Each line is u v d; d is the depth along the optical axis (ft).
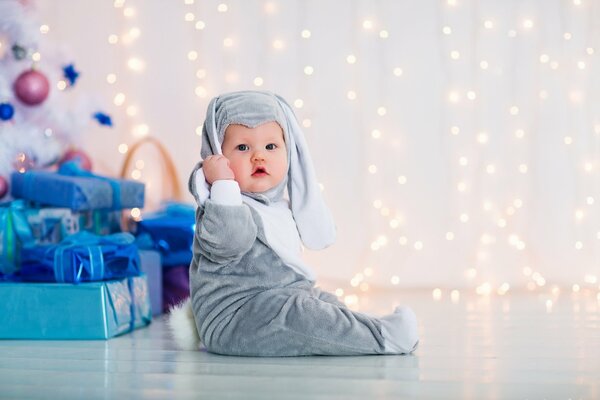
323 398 5.49
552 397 5.48
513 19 13.96
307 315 7.13
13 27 11.03
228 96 7.89
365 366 6.66
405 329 7.18
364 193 14.10
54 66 12.00
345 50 14.11
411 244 14.08
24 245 9.37
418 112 14.06
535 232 13.96
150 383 6.11
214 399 5.52
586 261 13.88
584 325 9.29
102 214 11.07
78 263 8.68
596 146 13.87
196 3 14.26
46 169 11.63
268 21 14.19
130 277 9.41
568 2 13.87
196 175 7.34
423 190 14.06
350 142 14.11
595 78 13.84
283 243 7.58
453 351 7.43
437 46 14.03
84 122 12.07
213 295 7.41
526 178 13.96
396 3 14.06
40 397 5.67
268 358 7.14
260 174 7.63
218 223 7.09
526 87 13.94
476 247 14.01
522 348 7.59
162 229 11.28
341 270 14.11
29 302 8.62
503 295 12.97
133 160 14.19
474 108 14.02
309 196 8.00
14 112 10.98
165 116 14.25
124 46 14.25
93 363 7.06
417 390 5.72
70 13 14.25
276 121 7.74
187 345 7.74
